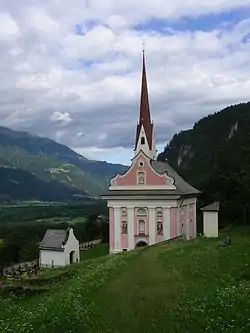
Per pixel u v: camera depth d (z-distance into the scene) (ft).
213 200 362.33
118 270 123.44
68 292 101.60
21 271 249.34
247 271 105.60
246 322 71.36
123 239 264.72
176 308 80.89
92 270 135.85
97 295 95.71
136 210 263.90
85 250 375.86
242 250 136.15
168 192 258.37
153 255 147.43
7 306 109.09
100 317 80.28
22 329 77.36
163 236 258.37
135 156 270.46
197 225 340.18
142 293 93.45
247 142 370.94
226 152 513.86
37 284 131.23
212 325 70.95
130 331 73.20
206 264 118.83
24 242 420.36
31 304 109.40
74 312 81.66
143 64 308.81
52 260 318.86
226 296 84.07
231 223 333.62
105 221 479.00
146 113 304.30
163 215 259.19
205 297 84.99
